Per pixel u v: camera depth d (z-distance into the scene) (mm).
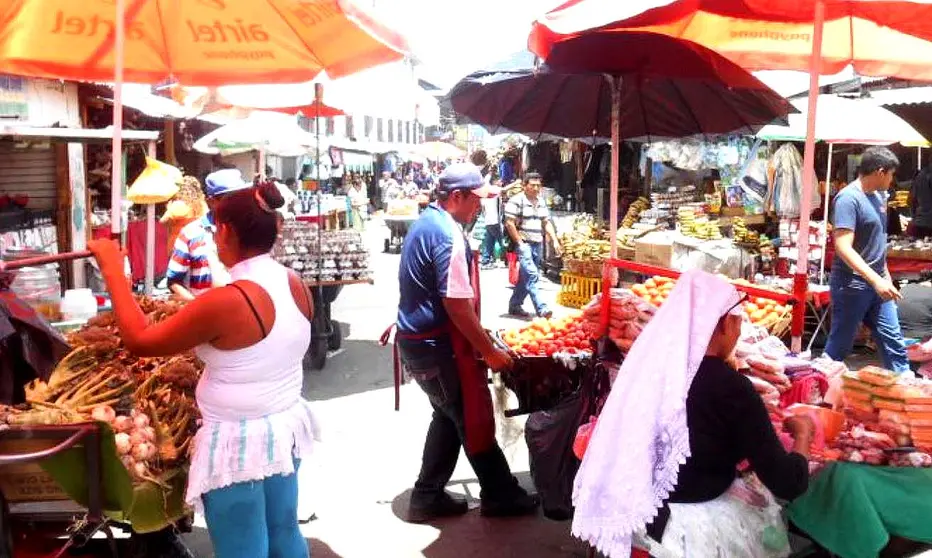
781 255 10781
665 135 5422
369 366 8398
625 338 3986
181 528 3977
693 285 2844
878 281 5941
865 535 3043
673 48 4238
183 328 2707
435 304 4418
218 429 2836
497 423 5355
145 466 3059
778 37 5004
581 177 17453
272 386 2883
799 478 2779
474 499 5020
